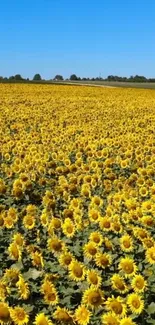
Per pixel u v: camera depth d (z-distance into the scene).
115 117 29.23
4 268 7.44
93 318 5.79
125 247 7.36
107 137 20.42
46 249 7.84
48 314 6.18
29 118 26.78
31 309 6.11
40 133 20.73
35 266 7.13
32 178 12.13
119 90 60.78
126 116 30.17
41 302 6.41
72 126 23.50
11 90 49.88
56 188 11.12
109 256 6.86
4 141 17.97
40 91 50.69
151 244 7.40
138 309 5.78
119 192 10.31
